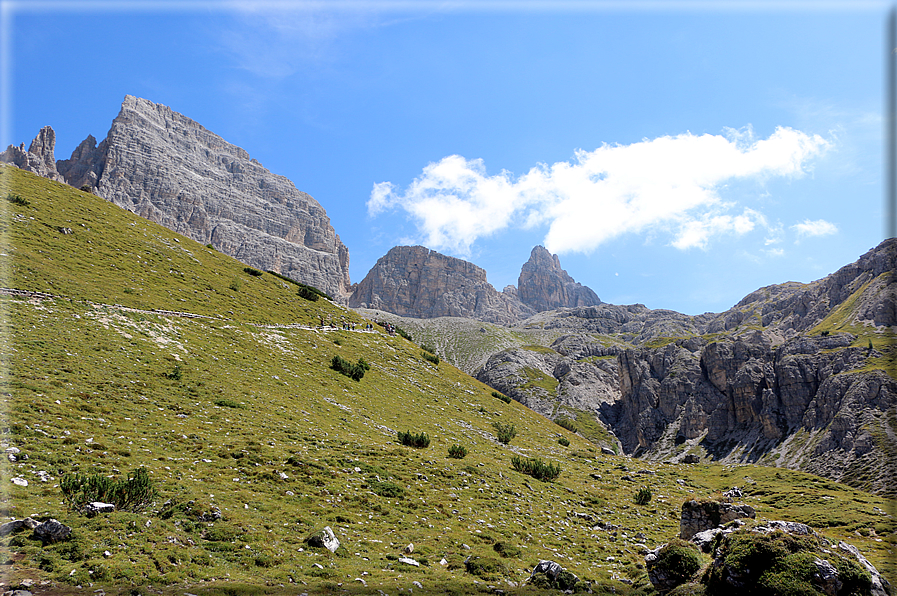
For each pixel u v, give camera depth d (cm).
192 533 2045
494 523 3044
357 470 3412
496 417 8325
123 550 1780
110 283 6481
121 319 5381
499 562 2309
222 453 3155
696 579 1872
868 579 1581
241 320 7569
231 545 2008
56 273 5872
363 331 10456
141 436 3073
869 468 17238
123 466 2558
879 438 18062
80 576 1553
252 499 2578
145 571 1675
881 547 3472
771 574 1595
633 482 5778
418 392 7912
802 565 1582
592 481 5438
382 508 2872
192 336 5916
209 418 3812
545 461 5956
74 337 4431
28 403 2950
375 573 2022
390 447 4366
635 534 3431
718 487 6234
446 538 2617
